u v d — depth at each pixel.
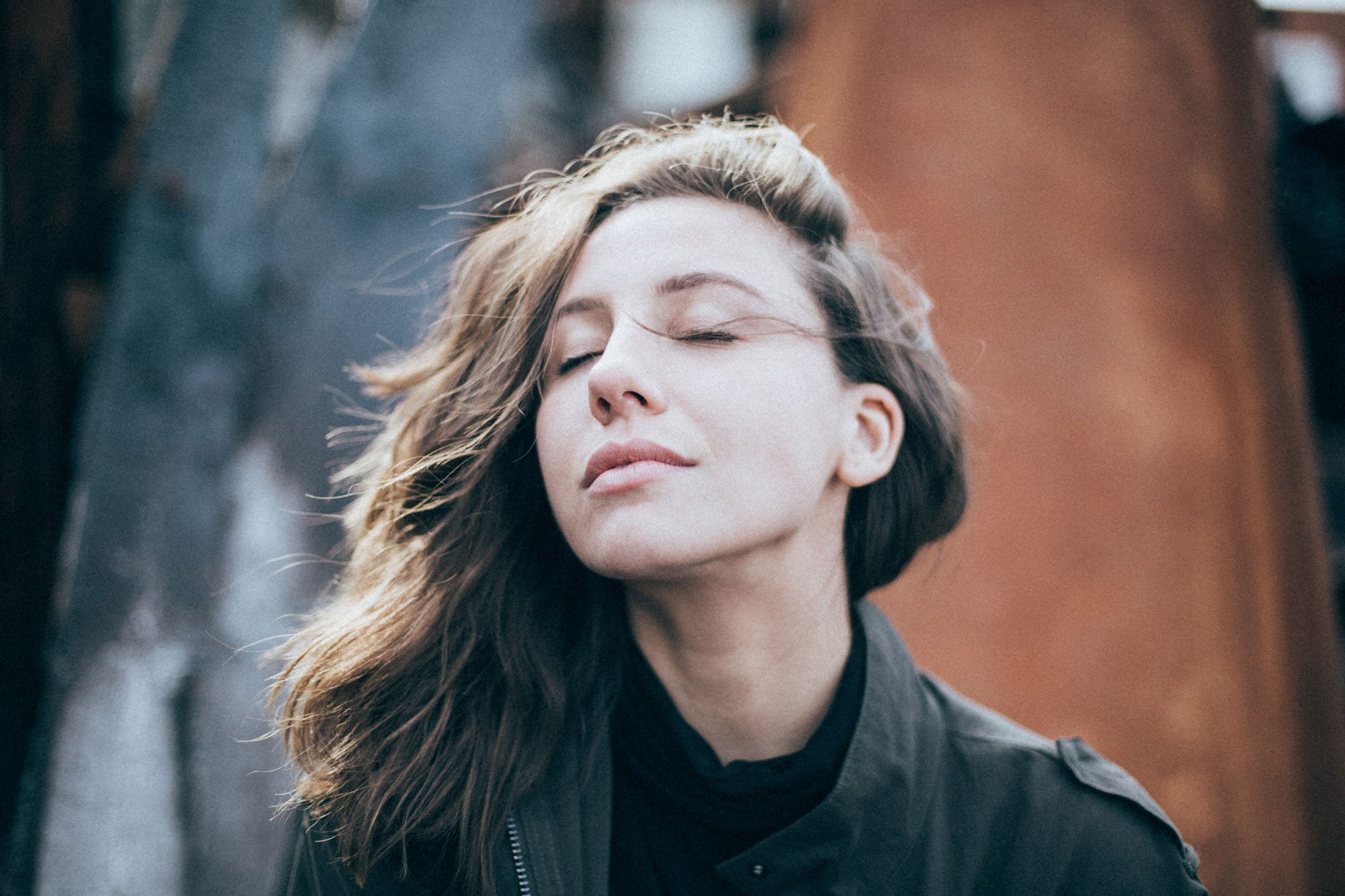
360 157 2.31
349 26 2.94
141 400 2.12
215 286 2.26
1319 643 2.31
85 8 2.75
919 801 1.11
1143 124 2.56
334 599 2.01
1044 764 1.18
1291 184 3.69
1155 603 2.18
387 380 1.39
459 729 1.17
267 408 2.16
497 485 1.21
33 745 1.90
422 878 1.12
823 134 2.58
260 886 1.87
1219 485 2.30
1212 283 2.47
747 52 4.72
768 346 1.04
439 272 2.17
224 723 1.95
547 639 1.19
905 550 1.31
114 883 1.79
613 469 0.99
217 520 2.10
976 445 2.10
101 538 2.01
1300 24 4.21
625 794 1.16
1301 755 2.20
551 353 1.11
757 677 1.11
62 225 2.45
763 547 1.03
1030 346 2.34
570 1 4.57
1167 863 1.12
